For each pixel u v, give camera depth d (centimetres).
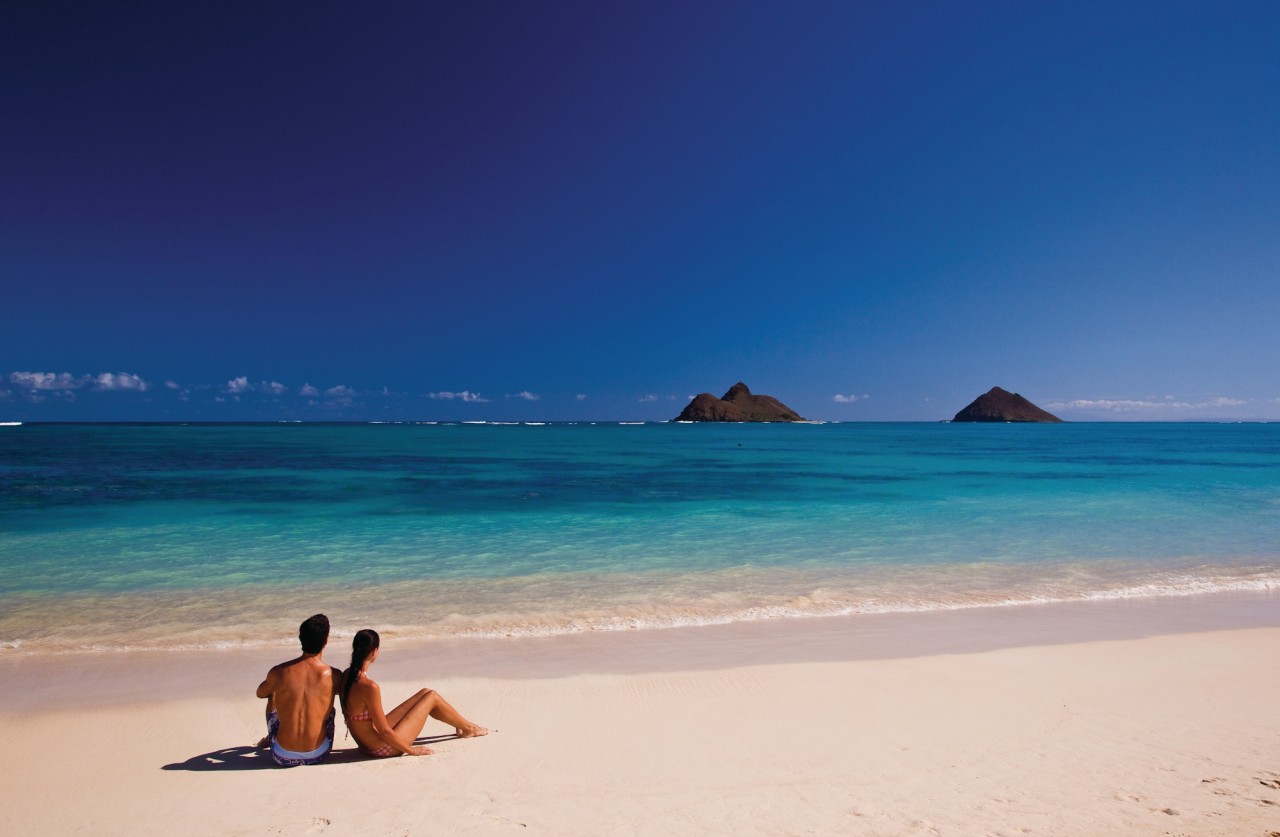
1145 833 377
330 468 3897
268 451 5781
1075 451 6888
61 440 7969
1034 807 412
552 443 8481
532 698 640
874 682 685
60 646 821
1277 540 1628
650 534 1691
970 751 507
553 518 1966
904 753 504
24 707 621
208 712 611
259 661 771
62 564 1302
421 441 8775
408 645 838
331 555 1410
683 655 796
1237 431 18838
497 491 2711
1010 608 1029
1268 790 436
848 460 5209
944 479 3422
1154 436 13488
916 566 1330
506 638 869
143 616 957
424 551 1462
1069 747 514
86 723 581
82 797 436
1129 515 2052
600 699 637
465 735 547
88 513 1989
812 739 534
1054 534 1702
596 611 1002
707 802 421
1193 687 662
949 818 398
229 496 2439
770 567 1317
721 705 619
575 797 429
